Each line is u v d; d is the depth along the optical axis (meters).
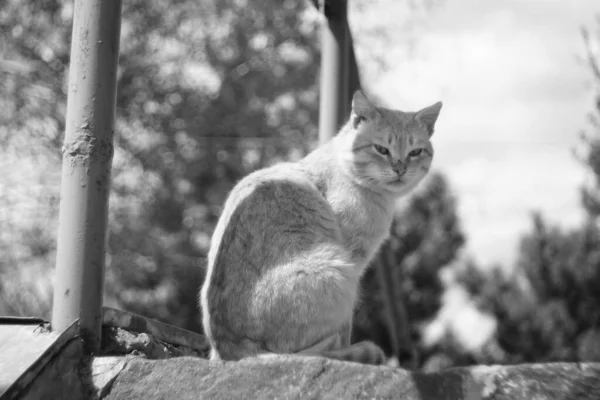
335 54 6.02
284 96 17.73
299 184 4.25
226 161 16.59
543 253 12.68
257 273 3.68
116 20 3.62
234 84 17.30
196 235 16.02
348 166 4.47
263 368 3.09
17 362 3.16
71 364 3.33
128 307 14.95
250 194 4.01
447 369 2.93
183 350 4.18
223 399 3.09
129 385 3.22
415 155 4.87
